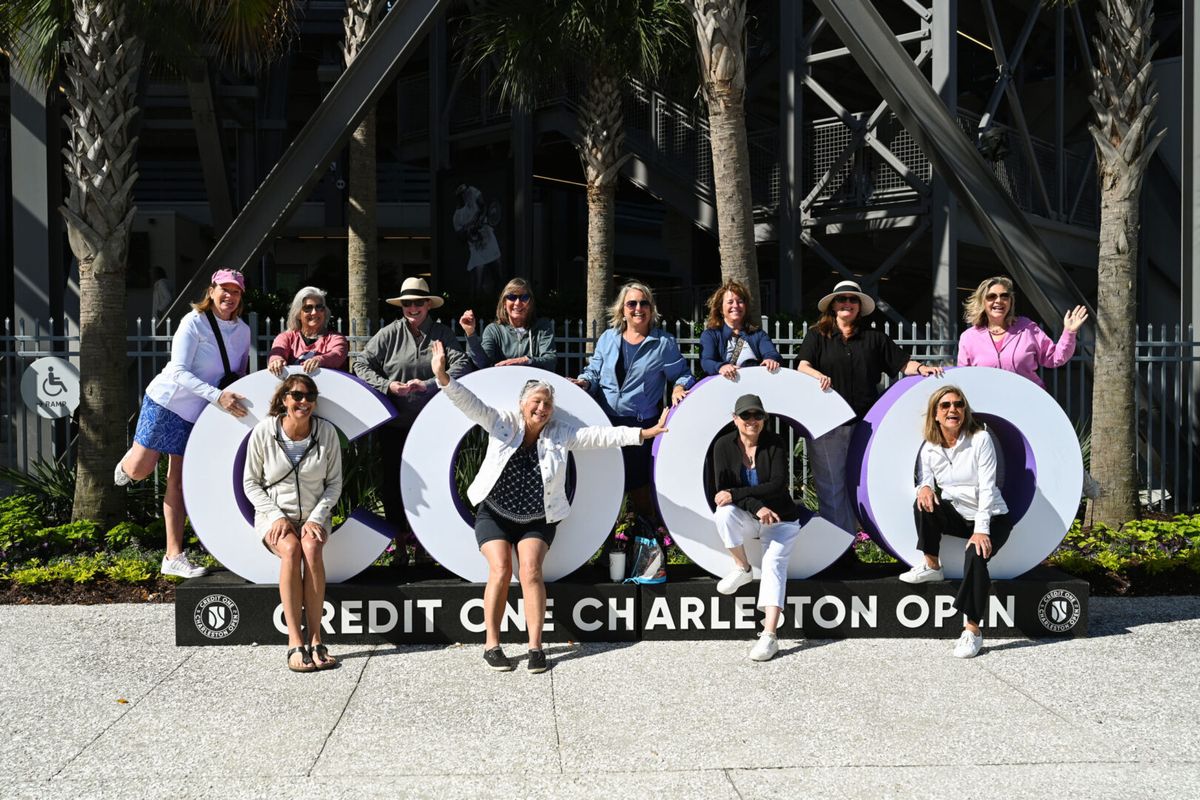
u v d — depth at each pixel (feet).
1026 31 45.96
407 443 16.85
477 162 58.18
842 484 18.31
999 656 15.72
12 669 14.87
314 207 78.79
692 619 16.72
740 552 16.30
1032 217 46.24
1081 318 18.58
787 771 11.19
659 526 18.66
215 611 16.19
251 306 37.22
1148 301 50.34
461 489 23.30
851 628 16.85
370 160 36.04
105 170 22.59
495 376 16.93
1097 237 52.21
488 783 10.87
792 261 44.45
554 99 54.39
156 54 33.12
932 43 40.14
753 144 46.83
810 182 45.47
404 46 25.48
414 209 79.87
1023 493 17.62
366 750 11.76
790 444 24.26
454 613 16.47
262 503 15.47
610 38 34.73
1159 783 10.92
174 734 12.27
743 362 18.39
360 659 15.55
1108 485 24.21
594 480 17.03
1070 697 13.71
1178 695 13.79
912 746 11.93
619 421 18.47
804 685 14.21
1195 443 27.96
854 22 25.07
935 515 16.58
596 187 39.52
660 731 12.39
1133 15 23.53
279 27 27.14
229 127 77.30
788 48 44.24
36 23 23.50
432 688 14.06
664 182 48.65
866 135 42.01
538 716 12.90
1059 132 50.08
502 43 36.73
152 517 24.31
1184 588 20.16
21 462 28.55
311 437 15.76
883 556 21.80
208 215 77.97
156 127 77.46
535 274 72.79
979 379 17.38
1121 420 24.13
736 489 16.21
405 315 18.79
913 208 41.57
